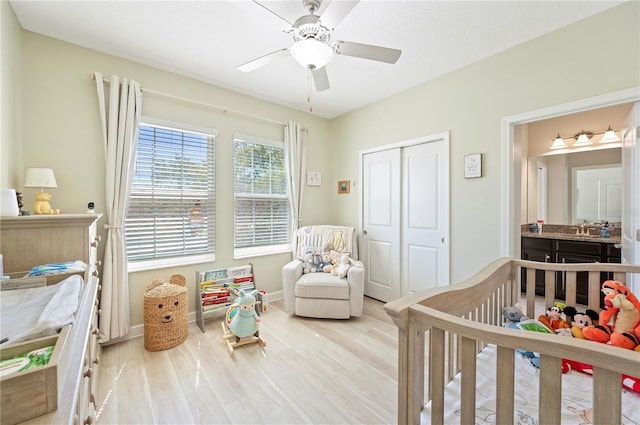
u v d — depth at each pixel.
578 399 1.12
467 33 2.07
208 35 2.11
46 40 2.08
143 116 2.49
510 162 2.31
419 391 0.99
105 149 2.28
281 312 3.05
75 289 1.10
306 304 2.82
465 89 2.58
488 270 1.61
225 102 3.02
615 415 0.61
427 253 3.01
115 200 2.28
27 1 1.73
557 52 2.04
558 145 3.62
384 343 2.34
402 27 1.99
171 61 2.48
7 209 1.39
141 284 2.51
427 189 2.99
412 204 3.15
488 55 2.39
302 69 2.62
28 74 2.01
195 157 2.83
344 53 1.77
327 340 2.39
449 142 2.71
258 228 3.36
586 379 1.25
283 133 3.58
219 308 2.73
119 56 2.38
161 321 2.22
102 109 2.25
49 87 2.09
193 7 1.81
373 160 3.55
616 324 1.42
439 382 0.91
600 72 1.87
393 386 1.78
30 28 2.00
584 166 3.55
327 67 2.58
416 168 3.10
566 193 3.68
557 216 3.75
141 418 1.51
